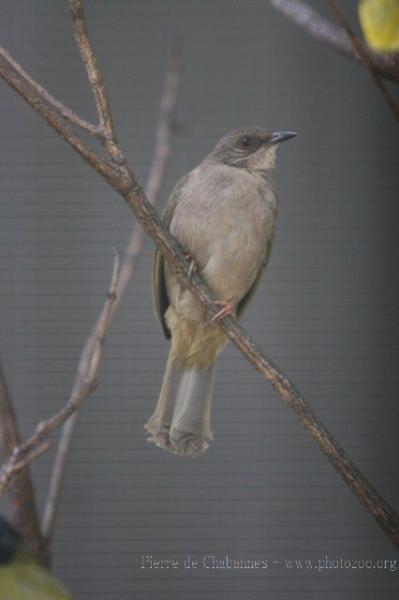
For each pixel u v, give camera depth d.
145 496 10.87
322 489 10.95
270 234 9.02
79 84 11.12
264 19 11.26
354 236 11.12
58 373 10.89
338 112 11.16
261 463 10.98
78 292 11.01
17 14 11.12
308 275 11.12
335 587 10.72
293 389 6.25
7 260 11.02
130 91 11.19
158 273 8.80
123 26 11.23
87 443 10.91
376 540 10.82
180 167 11.12
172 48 9.05
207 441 8.50
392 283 11.07
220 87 11.22
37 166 11.13
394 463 10.85
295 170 11.17
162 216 9.12
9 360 10.88
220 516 10.90
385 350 11.02
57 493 6.77
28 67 11.10
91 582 10.69
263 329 11.08
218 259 8.72
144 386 11.03
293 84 11.21
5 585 4.38
